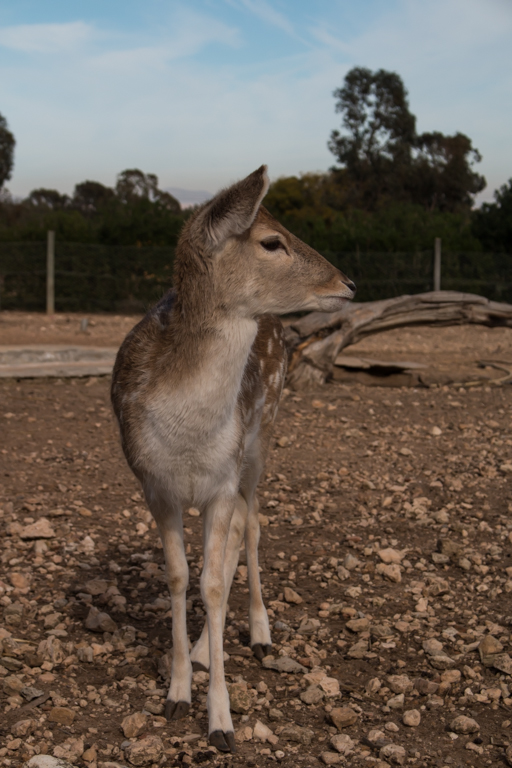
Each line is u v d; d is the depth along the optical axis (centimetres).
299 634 356
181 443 280
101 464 616
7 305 1841
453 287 1805
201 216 277
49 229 2023
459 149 4950
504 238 2069
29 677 312
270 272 288
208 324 278
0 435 683
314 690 302
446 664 324
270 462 636
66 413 776
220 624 284
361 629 356
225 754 265
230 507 296
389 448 681
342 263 1853
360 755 263
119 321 1662
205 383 277
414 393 939
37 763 247
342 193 5097
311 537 480
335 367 992
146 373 289
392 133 5178
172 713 289
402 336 1555
